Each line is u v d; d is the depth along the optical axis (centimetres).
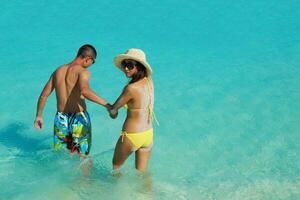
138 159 581
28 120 745
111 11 1312
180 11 1321
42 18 1243
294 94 821
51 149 649
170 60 982
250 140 678
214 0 1421
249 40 1101
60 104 595
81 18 1252
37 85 866
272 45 1065
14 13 1277
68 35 1127
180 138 686
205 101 800
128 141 553
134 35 1133
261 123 725
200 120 738
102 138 686
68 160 614
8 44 1066
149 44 1074
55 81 596
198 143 673
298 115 748
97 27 1184
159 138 686
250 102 795
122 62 545
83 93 561
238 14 1293
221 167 612
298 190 555
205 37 1124
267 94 823
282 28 1178
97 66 948
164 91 837
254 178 584
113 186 562
